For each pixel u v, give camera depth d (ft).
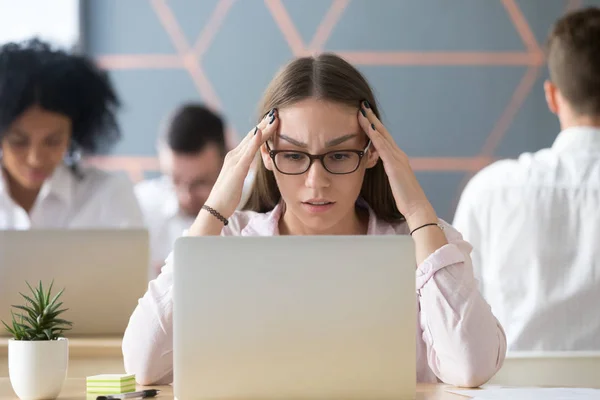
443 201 21.12
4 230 9.70
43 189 13.29
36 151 12.55
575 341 9.74
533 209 9.86
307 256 5.83
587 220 9.76
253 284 5.82
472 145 21.12
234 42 21.12
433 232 7.19
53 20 20.61
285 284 5.82
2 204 13.26
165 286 7.30
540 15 21.04
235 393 5.83
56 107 12.57
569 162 9.92
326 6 21.12
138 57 20.98
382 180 7.79
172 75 21.04
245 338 5.82
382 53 21.13
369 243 5.84
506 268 9.92
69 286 9.74
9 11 20.45
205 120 16.99
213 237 5.82
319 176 7.02
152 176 20.89
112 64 20.95
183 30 21.06
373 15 21.13
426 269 7.04
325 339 5.84
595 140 9.96
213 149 17.03
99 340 9.39
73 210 13.50
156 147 20.92
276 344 5.82
